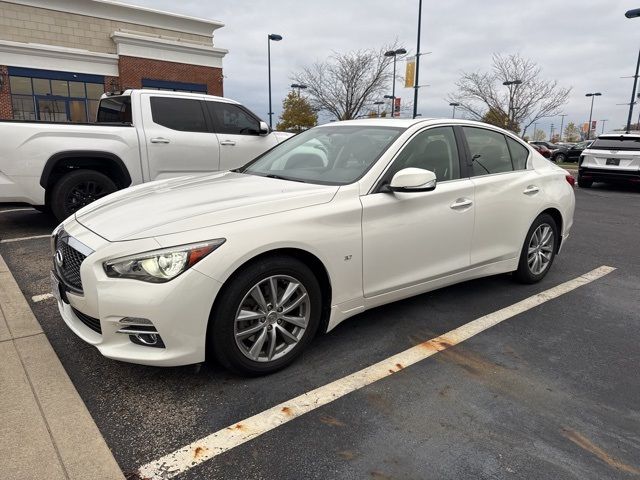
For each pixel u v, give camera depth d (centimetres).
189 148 737
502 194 421
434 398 286
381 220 335
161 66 2252
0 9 1902
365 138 384
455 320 395
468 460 236
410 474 226
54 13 2003
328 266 311
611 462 237
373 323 384
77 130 641
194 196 322
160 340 263
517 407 280
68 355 324
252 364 293
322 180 351
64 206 641
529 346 355
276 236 284
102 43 2130
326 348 341
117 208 316
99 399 278
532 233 461
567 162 3419
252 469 228
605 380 312
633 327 394
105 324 262
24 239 615
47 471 219
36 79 2000
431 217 364
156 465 229
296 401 279
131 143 682
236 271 277
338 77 2766
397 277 353
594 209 1002
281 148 441
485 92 2878
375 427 259
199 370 303
